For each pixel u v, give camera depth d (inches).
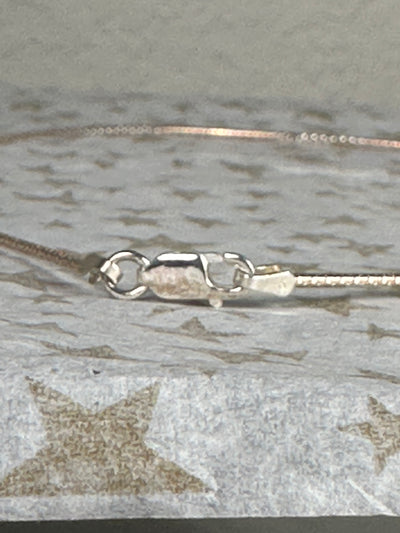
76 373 6.8
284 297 7.4
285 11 11.6
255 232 8.2
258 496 6.8
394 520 6.8
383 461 6.8
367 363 7.0
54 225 8.2
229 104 11.3
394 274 7.3
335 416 6.8
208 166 9.4
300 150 9.8
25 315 7.2
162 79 11.7
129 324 7.1
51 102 11.1
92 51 11.6
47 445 6.7
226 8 11.6
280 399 6.8
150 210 8.5
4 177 9.0
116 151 9.7
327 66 11.8
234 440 6.8
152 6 11.6
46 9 11.5
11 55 11.6
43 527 6.7
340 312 7.3
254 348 7.0
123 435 6.8
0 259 7.5
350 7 11.6
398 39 11.6
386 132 10.7
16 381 6.8
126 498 6.7
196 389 6.8
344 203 8.8
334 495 6.8
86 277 7.5
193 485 6.7
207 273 7.2
